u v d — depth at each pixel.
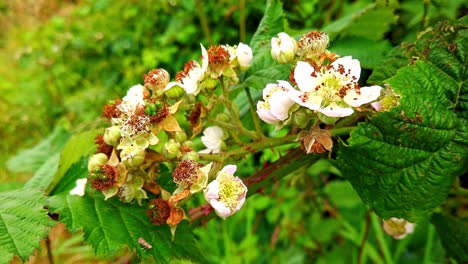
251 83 0.12
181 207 0.11
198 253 0.11
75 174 0.13
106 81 0.41
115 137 0.10
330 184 0.23
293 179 0.16
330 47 0.15
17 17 0.57
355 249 0.24
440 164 0.10
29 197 0.11
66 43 0.44
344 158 0.10
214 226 0.26
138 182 0.11
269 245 0.27
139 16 0.43
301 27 0.23
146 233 0.11
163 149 0.11
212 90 0.11
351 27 0.15
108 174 0.10
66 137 0.21
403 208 0.10
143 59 0.38
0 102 0.45
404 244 0.23
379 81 0.11
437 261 0.23
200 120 0.11
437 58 0.10
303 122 0.10
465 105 0.10
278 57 0.11
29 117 0.41
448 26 0.10
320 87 0.09
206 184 0.10
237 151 0.11
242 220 0.28
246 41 0.32
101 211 0.11
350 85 0.09
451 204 0.14
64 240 0.31
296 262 0.25
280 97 0.09
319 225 0.25
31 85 0.44
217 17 0.36
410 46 0.11
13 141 0.41
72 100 0.41
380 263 0.23
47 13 0.55
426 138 0.10
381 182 0.10
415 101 0.10
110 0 0.44
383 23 0.15
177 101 0.11
